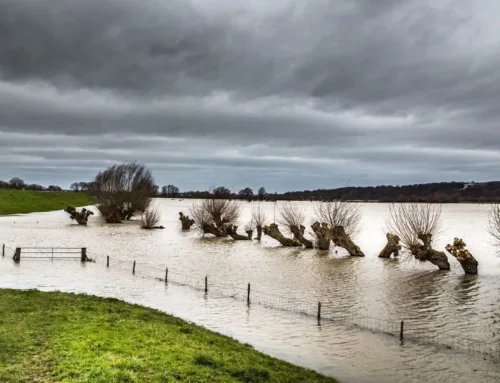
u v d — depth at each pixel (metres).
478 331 29.09
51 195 197.00
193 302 34.75
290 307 34.16
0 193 161.12
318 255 65.25
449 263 57.91
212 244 76.62
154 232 95.31
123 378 15.75
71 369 16.47
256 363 20.14
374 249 73.94
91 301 28.77
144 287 39.66
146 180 132.38
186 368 17.47
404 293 40.47
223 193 94.62
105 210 122.50
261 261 58.34
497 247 75.06
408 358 23.89
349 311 33.69
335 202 90.62
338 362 23.12
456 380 21.17
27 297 28.70
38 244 68.88
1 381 15.35
